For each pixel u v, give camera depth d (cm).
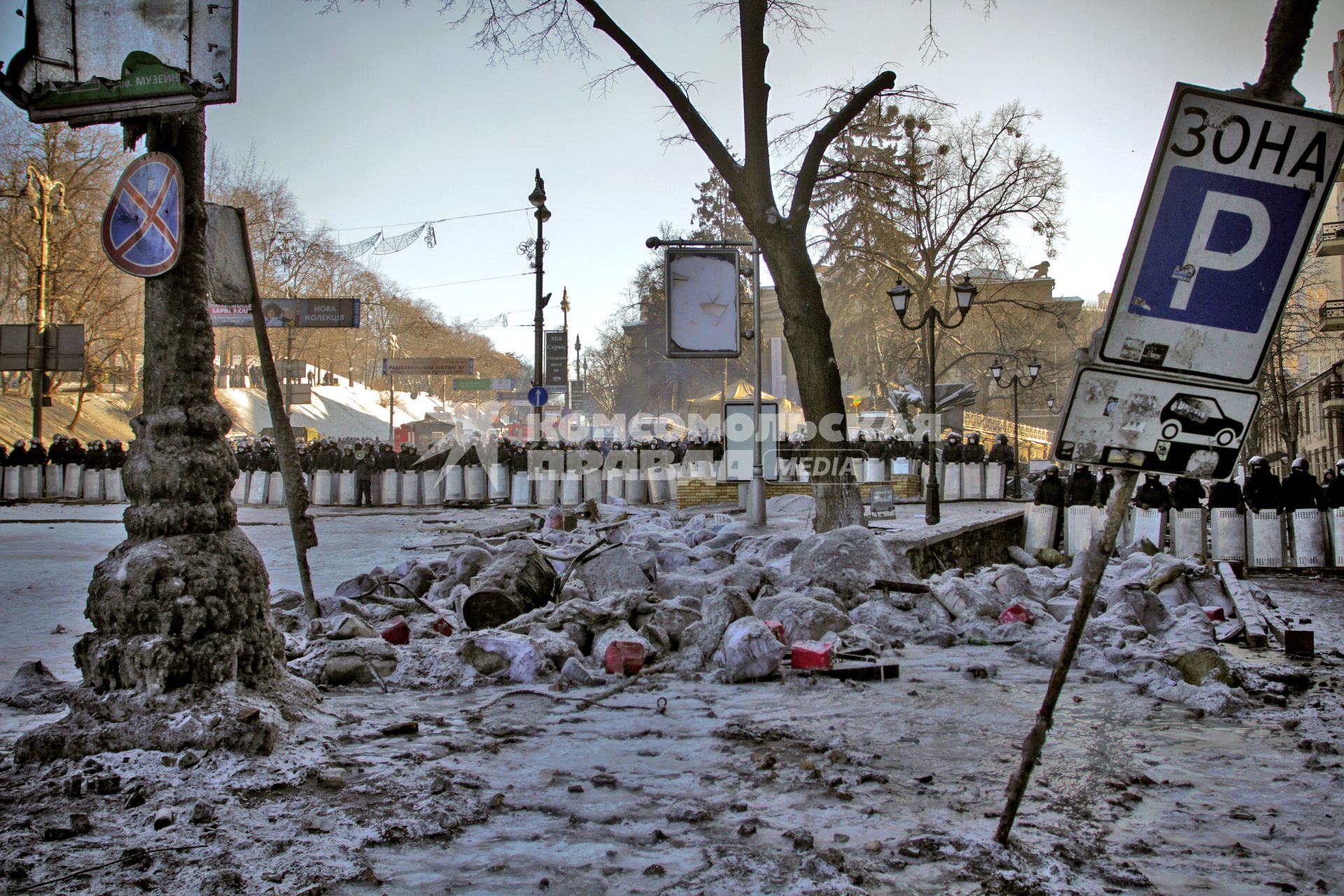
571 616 698
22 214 4938
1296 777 407
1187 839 336
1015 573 950
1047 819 353
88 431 5072
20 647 724
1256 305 296
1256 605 877
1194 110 295
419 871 306
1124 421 297
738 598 683
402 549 1532
